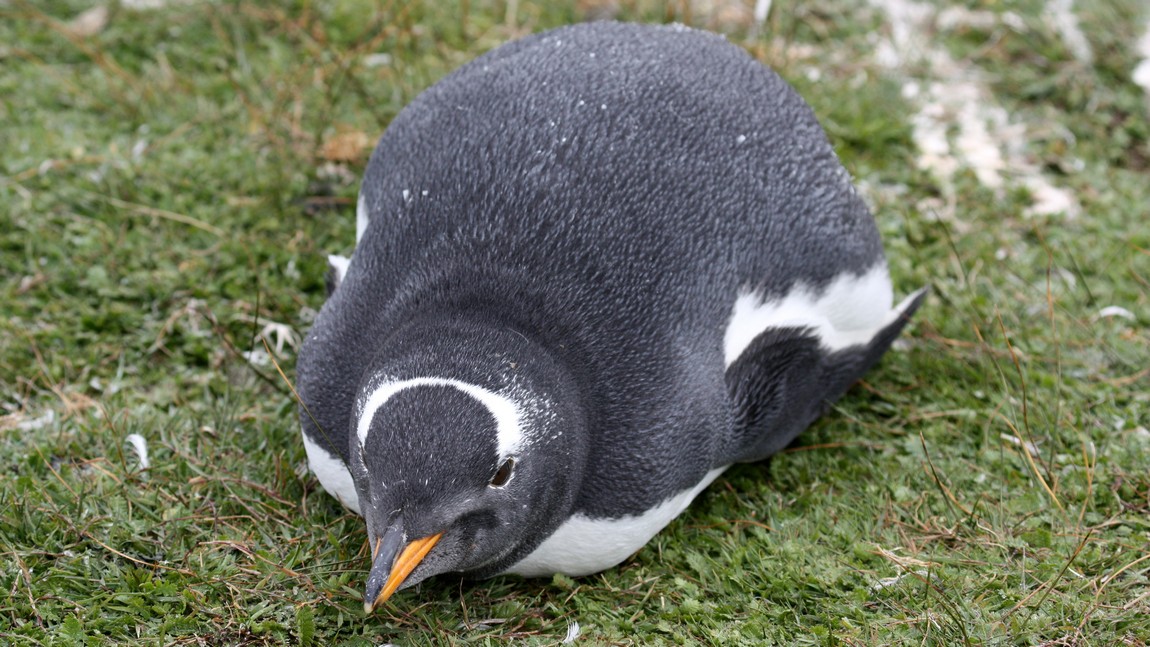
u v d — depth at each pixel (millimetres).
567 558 7715
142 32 13438
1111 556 8180
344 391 7500
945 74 13812
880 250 8922
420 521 6613
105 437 8938
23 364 9656
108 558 7957
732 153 7980
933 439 9367
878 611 7789
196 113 12492
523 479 6871
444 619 7723
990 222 11789
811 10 14469
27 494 8180
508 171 7617
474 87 8414
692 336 7453
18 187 11336
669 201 7602
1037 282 11031
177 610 7582
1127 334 10375
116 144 12023
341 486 7871
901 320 9477
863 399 9828
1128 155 12922
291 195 11531
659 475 7359
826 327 8477
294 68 13031
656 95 8078
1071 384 9859
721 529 8555
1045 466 9031
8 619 7445
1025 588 7938
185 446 8883
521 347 7031
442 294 7297
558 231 7395
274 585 7789
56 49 13258
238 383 9711
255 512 8320
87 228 10945
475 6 14234
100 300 10344
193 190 11484
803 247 8109
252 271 10617
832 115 12836
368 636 7516
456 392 6723
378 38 12875
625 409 7258
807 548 8312
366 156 11977
